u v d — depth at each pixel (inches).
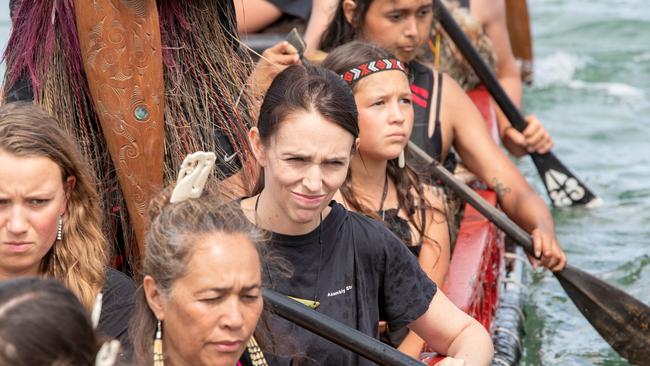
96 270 143.6
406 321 160.6
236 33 181.5
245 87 178.4
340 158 150.2
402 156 198.4
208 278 124.1
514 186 256.5
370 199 197.3
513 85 360.8
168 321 128.0
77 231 142.7
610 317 237.0
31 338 95.0
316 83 150.4
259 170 166.1
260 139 153.9
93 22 157.4
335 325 148.1
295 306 147.4
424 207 203.2
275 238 152.6
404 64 241.3
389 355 148.7
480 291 218.7
